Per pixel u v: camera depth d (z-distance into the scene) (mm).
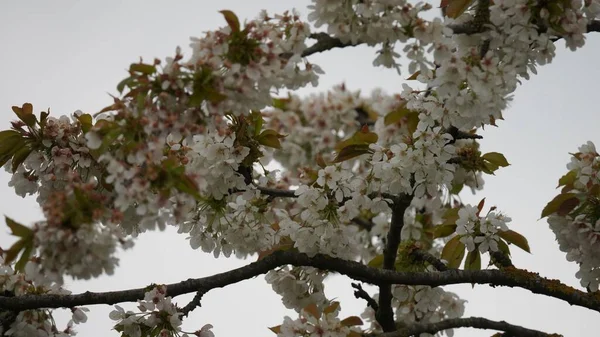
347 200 9797
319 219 9562
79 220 6543
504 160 10781
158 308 8938
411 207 13781
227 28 7211
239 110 7336
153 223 6906
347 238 9602
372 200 9672
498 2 8172
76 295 9250
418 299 10758
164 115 6953
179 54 7012
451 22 8328
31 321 9578
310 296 10312
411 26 8016
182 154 9078
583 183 9461
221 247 9844
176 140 7379
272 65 7285
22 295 9320
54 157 8805
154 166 6824
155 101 7121
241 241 9781
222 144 8945
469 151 10906
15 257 6562
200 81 7055
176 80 6984
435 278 10016
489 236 9703
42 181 9039
